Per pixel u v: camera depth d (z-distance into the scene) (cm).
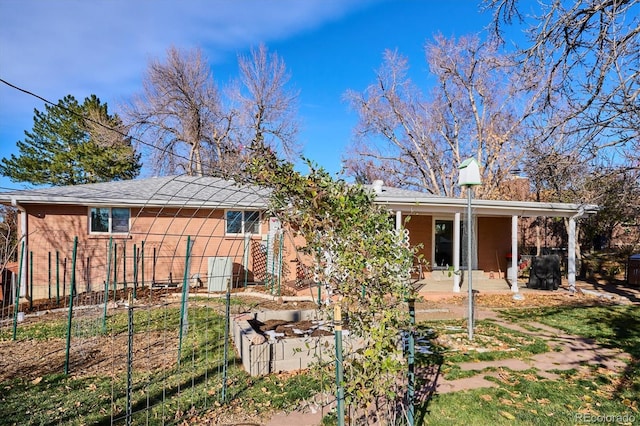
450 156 2900
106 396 463
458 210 1254
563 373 537
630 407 430
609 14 504
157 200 1191
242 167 386
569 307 1048
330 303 317
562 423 395
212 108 2708
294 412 423
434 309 1004
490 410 421
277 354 543
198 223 1362
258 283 1369
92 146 2662
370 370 293
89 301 1064
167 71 2553
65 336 730
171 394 468
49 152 2839
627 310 999
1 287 1030
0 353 634
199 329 761
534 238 2197
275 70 2798
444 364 570
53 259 1208
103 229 1269
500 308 1038
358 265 287
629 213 1085
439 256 1495
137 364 575
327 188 310
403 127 2950
